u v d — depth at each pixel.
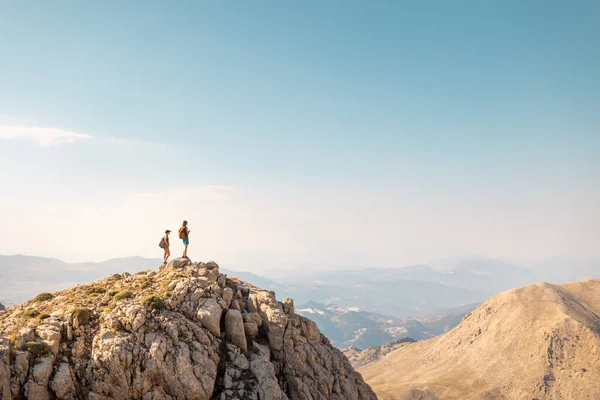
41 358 33.94
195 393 35.97
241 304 49.19
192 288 45.75
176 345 38.00
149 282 48.78
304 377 45.75
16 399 31.62
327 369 49.97
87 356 36.03
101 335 37.06
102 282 52.88
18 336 35.00
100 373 35.00
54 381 33.09
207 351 39.41
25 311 41.38
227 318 44.34
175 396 35.81
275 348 46.62
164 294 44.22
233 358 40.91
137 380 35.31
